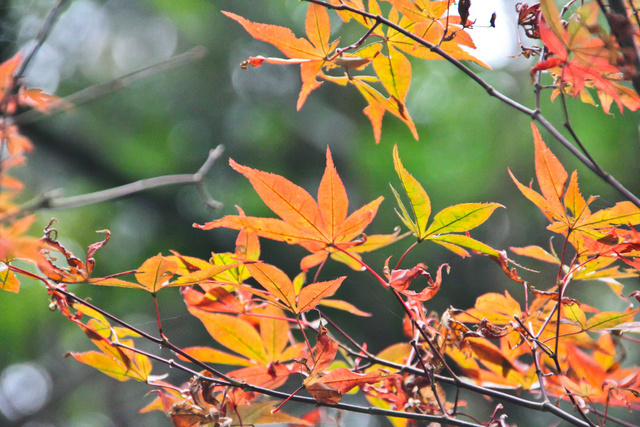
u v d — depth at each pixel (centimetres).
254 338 162
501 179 371
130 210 381
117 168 375
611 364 162
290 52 160
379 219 369
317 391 157
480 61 160
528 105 372
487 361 161
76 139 361
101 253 362
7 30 260
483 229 375
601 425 159
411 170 374
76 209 363
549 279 337
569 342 161
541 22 155
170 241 382
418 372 160
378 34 160
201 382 158
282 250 361
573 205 158
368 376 157
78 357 159
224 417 158
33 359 371
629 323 159
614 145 332
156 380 160
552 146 355
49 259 157
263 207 377
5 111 162
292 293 158
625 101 157
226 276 161
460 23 160
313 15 159
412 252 357
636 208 157
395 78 161
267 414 159
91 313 159
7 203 157
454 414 158
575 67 155
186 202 388
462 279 362
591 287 307
